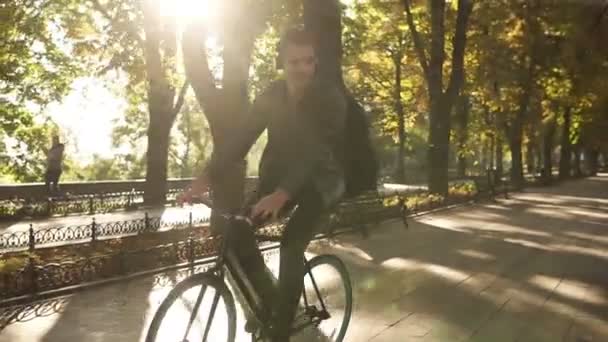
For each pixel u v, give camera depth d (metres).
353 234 14.70
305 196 4.46
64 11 22.25
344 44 32.81
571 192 36.69
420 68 35.78
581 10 33.72
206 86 12.77
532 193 35.38
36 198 22.41
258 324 4.65
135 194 26.44
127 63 19.89
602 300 8.05
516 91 39.62
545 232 15.96
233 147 4.48
